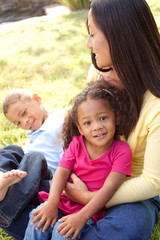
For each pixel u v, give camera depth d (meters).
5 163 2.01
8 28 7.70
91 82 1.97
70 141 2.10
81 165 1.87
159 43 1.68
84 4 8.98
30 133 2.78
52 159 2.46
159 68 1.66
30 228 1.73
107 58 1.72
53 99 3.89
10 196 1.83
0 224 1.86
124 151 1.79
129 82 1.66
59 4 10.07
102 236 1.63
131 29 1.57
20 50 5.97
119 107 1.80
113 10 1.58
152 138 1.65
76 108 1.85
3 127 3.50
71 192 1.83
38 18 8.52
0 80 4.73
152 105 1.65
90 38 1.81
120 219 1.65
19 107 2.65
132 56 1.60
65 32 6.70
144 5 1.60
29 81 4.61
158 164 1.65
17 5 10.15
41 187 2.03
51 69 4.93
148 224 1.68
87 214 1.66
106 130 1.79
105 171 1.83
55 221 1.73
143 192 1.67
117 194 1.72
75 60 5.14
